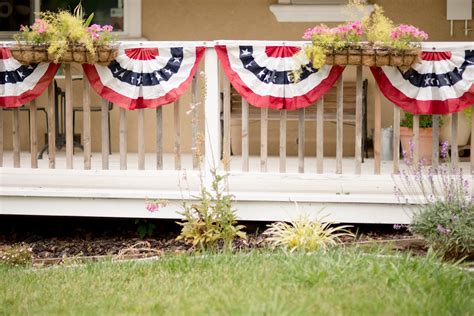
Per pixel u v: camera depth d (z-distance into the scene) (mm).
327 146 12508
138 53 9266
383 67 9062
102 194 9445
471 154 9211
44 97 12688
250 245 9141
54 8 12797
